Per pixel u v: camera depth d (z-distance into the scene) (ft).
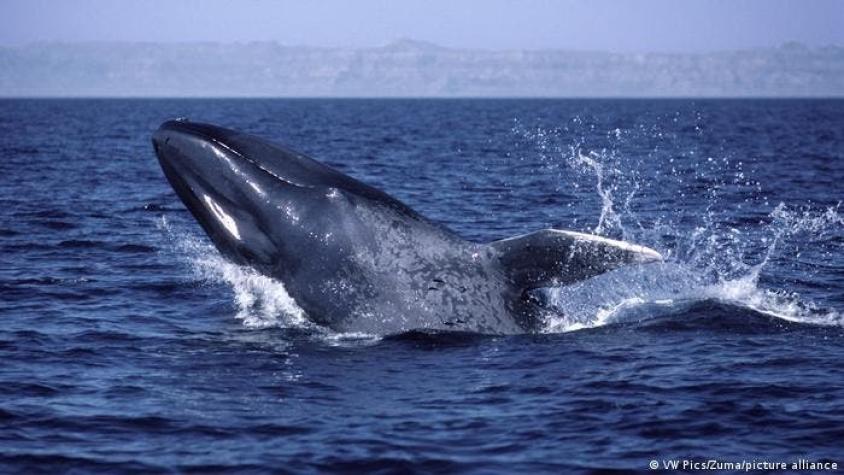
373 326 236.02
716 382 205.67
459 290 234.17
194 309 275.80
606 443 177.78
